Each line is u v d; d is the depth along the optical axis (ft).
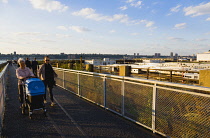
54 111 17.84
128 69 30.42
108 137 11.98
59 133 12.59
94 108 19.04
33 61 44.96
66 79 30.37
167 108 11.74
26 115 16.53
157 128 12.50
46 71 19.22
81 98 23.86
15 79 44.60
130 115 15.17
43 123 14.52
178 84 10.75
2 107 15.69
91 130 13.14
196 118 10.04
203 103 9.64
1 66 75.41
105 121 15.07
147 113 13.38
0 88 14.28
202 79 17.62
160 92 12.19
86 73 24.12
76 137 11.96
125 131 13.01
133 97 14.73
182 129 10.80
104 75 18.76
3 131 12.87
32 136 12.07
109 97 18.11
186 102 10.53
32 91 15.20
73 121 15.01
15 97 23.97
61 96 25.07
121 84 16.16
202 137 9.77
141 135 12.37
